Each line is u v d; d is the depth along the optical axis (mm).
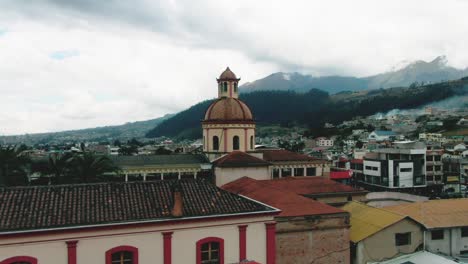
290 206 34219
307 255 32250
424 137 186125
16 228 22469
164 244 25531
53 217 23906
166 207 26547
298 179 53281
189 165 61031
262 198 38062
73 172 51312
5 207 24047
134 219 24906
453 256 37500
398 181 99312
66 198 25828
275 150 65562
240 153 53375
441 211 39875
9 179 52531
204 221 26469
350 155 141250
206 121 58906
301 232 32062
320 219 32594
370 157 110000
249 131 58469
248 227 27781
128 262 25062
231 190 45344
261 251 28125
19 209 24078
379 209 40094
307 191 48875
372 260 34906
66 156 53469
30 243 22766
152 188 28391
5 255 22266
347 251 33406
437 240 37438
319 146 195875
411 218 36219
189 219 25891
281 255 31578
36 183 54594
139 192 27656
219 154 57719
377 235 35156
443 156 110500
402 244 36156
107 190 27297
